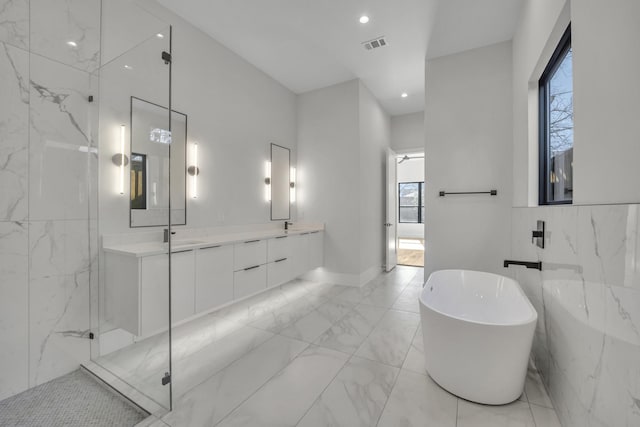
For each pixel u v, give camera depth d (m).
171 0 2.37
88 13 1.88
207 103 2.84
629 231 0.87
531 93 2.28
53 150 1.72
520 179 2.54
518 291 2.03
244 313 2.84
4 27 1.53
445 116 3.18
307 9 2.50
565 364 1.37
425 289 2.12
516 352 1.45
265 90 3.65
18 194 1.59
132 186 1.97
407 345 2.17
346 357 1.99
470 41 2.95
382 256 4.84
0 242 1.54
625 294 0.89
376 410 1.46
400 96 4.43
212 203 2.89
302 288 3.75
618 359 0.93
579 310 1.23
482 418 1.41
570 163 1.76
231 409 1.47
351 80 3.87
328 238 4.02
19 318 1.60
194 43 2.71
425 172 3.26
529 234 2.16
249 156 3.39
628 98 0.89
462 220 3.10
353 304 3.12
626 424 0.88
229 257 2.51
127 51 1.96
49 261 1.71
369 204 4.19
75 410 1.47
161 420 1.39
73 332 1.80
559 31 1.67
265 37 2.91
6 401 1.54
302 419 1.40
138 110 1.94
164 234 1.82
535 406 1.51
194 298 2.17
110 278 1.90
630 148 0.88
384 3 2.43
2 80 1.53
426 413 1.44
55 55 1.72
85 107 1.85
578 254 1.24
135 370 1.62
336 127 3.97
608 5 1.00
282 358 1.97
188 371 1.81
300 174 4.25
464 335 1.52
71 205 1.79
